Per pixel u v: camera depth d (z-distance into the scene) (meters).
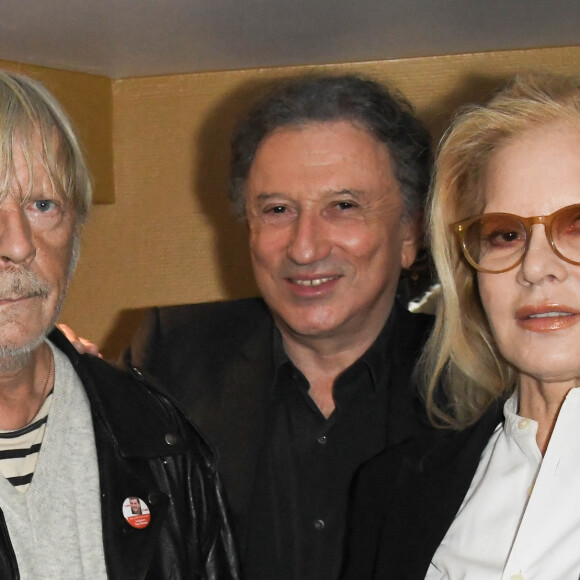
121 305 3.39
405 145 2.17
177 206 3.35
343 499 2.09
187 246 3.35
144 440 1.78
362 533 1.85
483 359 1.83
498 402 1.80
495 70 3.02
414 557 1.72
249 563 2.04
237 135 2.24
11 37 2.68
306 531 2.07
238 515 2.07
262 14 2.49
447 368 1.91
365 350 2.19
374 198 2.10
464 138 1.68
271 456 2.15
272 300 2.16
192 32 2.66
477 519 1.67
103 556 1.63
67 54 2.92
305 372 2.21
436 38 2.81
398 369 2.18
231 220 3.30
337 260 2.08
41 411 1.69
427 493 1.77
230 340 2.32
